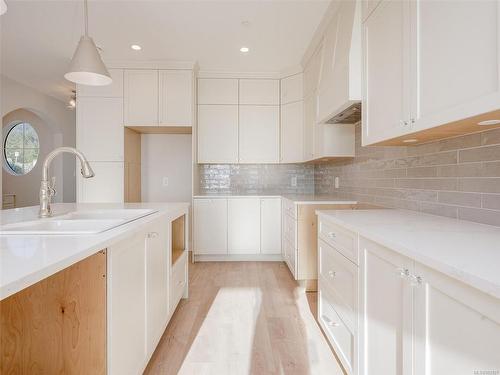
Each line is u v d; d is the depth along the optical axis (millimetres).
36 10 2625
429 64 1252
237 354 1834
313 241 2918
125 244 1318
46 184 1628
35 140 6242
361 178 2826
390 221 1533
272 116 4105
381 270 1189
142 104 3785
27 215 1680
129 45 3312
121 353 1278
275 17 2727
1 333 1188
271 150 4098
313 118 3346
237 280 3197
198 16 2719
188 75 3795
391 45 1566
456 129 1330
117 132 3799
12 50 3434
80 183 3799
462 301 759
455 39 1102
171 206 2330
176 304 2299
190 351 1864
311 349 1888
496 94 928
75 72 1891
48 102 5188
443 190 1687
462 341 765
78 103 3779
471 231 1243
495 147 1335
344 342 1588
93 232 1188
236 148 4098
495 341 667
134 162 4188
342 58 2154
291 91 3953
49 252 900
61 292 1181
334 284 1759
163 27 2918
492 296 669
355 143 2957
